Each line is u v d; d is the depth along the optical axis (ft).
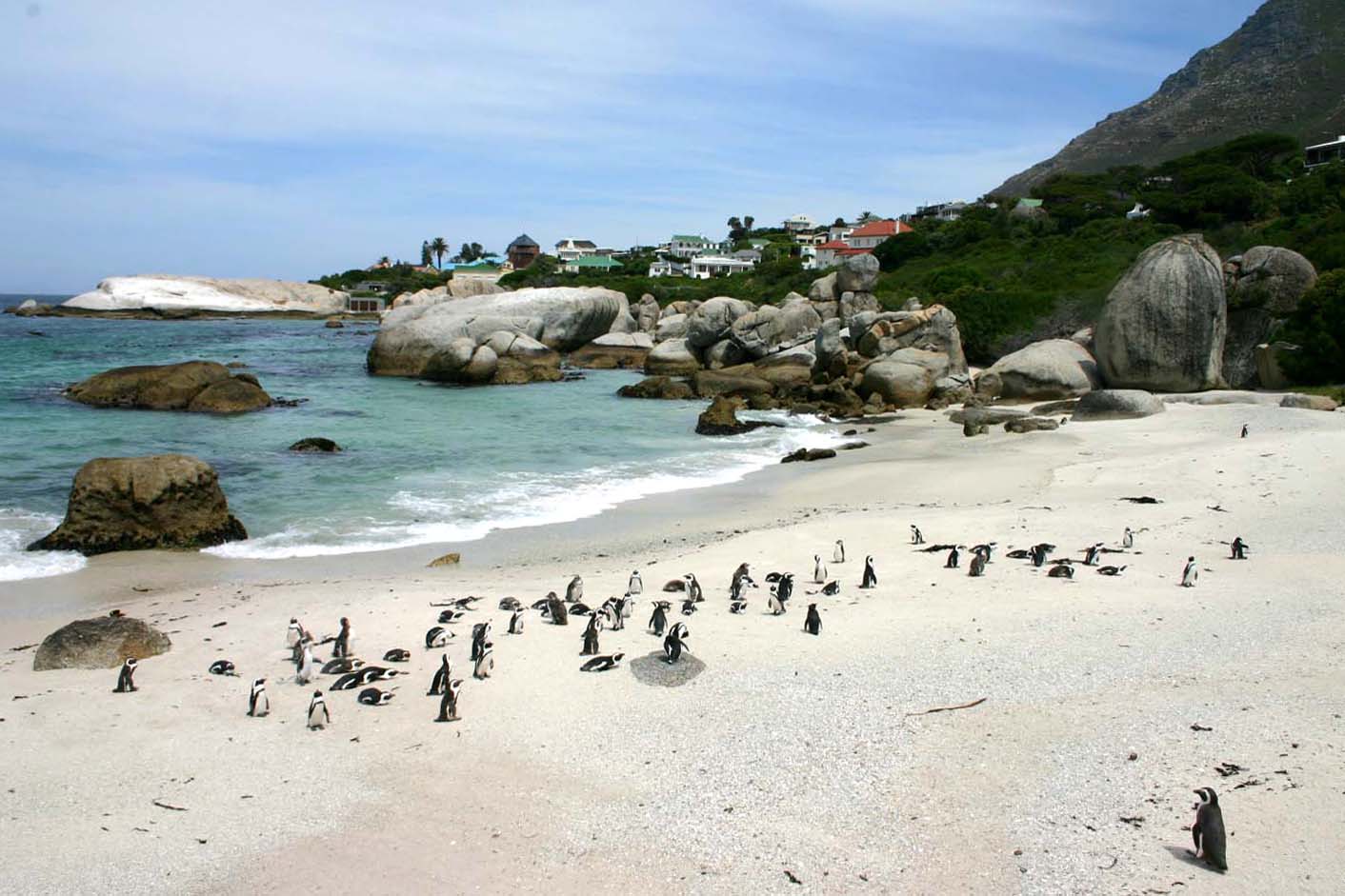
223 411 146.20
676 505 93.50
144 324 400.06
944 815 34.01
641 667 48.32
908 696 44.06
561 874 31.35
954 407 161.17
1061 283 222.07
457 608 59.21
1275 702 41.45
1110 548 70.54
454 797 36.50
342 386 192.95
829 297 226.99
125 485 75.66
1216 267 148.15
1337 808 32.89
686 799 35.78
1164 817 33.14
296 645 50.11
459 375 201.16
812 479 105.40
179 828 34.42
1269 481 87.04
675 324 261.24
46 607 62.03
